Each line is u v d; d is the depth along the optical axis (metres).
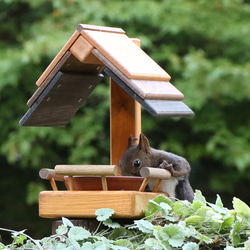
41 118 5.00
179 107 4.29
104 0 13.09
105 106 12.77
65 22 12.73
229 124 13.39
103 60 4.32
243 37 12.94
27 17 14.02
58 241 4.28
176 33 12.91
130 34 13.02
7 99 13.83
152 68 4.46
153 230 3.89
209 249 4.01
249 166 13.73
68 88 4.84
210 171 14.20
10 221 14.57
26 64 12.71
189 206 4.22
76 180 4.37
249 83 12.51
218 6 13.05
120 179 4.31
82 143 12.55
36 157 13.16
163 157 4.94
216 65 12.70
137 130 5.24
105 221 4.13
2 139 13.38
